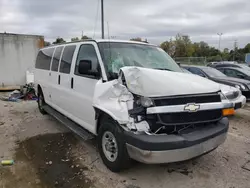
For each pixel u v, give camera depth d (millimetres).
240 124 5980
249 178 3293
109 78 3271
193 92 2896
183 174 3361
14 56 11539
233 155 4035
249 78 9625
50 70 5535
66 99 4598
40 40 12109
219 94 3111
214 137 3023
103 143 3428
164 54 4434
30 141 4547
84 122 4012
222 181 3203
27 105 7914
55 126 5512
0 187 2969
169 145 2637
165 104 2723
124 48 3900
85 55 3984
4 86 11406
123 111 2816
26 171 3385
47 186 3021
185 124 2861
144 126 2801
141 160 2762
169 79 2982
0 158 3777
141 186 3045
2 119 6078
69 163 3641
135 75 2885
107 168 3451
